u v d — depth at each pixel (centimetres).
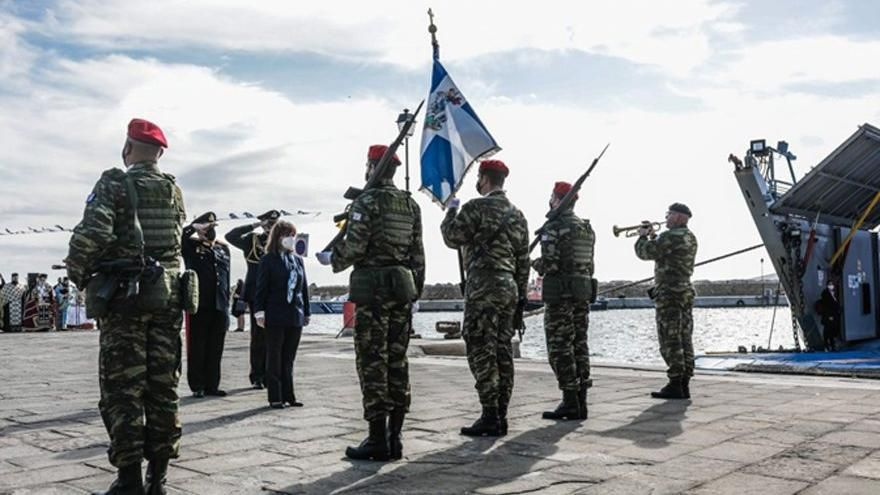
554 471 441
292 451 503
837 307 1324
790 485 404
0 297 2258
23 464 468
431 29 719
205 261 775
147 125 397
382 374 474
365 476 434
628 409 678
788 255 1286
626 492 394
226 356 1289
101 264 369
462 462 468
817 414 634
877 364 994
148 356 382
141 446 371
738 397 747
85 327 2564
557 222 636
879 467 443
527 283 583
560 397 759
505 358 568
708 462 461
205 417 639
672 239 746
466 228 553
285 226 705
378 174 483
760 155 1280
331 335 1828
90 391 820
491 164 570
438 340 1543
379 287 471
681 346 744
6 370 1054
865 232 1465
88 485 419
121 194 375
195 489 407
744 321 4747
